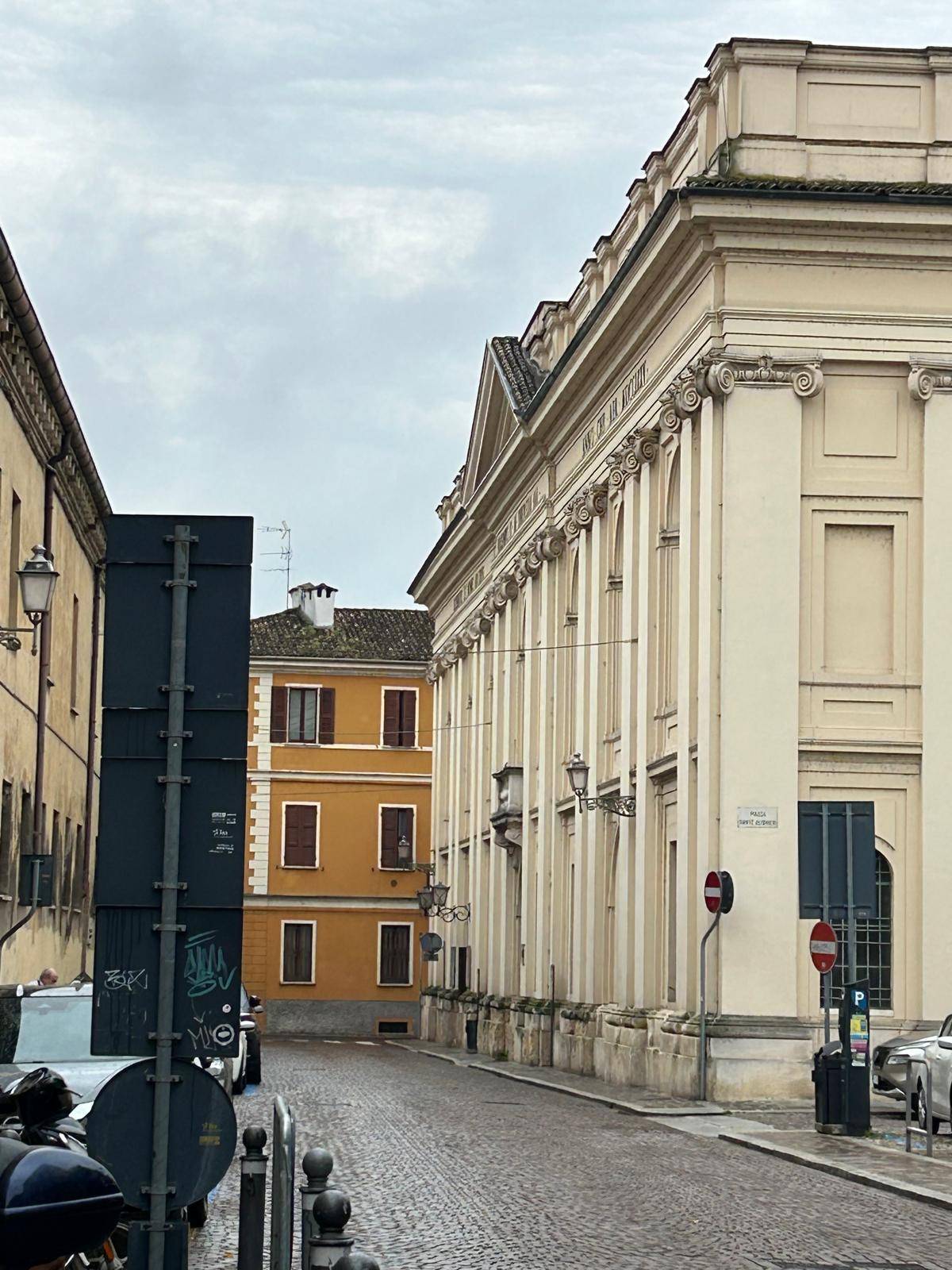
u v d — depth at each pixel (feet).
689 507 98.89
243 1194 33.12
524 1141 71.31
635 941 109.91
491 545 169.37
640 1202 52.65
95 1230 12.27
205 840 28.63
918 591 96.43
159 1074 28.09
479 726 174.91
